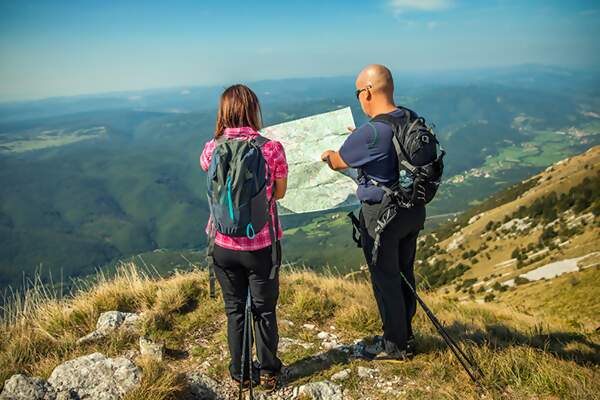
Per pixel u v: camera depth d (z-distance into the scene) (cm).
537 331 545
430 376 330
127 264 571
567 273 5391
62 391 277
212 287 304
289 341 400
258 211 270
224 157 266
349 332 426
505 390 310
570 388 302
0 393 275
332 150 341
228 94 287
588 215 7906
